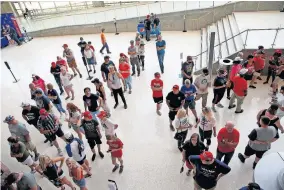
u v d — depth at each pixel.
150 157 5.30
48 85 6.36
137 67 8.67
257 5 11.03
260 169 3.85
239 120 5.99
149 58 10.26
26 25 15.67
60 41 14.29
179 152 5.33
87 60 8.88
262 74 7.75
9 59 12.25
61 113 6.98
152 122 6.37
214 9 11.97
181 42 11.59
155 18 12.21
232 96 6.19
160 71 9.01
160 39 8.09
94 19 14.61
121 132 6.14
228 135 4.03
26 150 4.86
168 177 4.78
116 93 6.84
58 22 15.17
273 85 6.70
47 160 3.99
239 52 6.80
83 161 4.67
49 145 6.07
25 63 11.48
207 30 11.82
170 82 8.10
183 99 5.35
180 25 13.19
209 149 5.24
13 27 14.18
